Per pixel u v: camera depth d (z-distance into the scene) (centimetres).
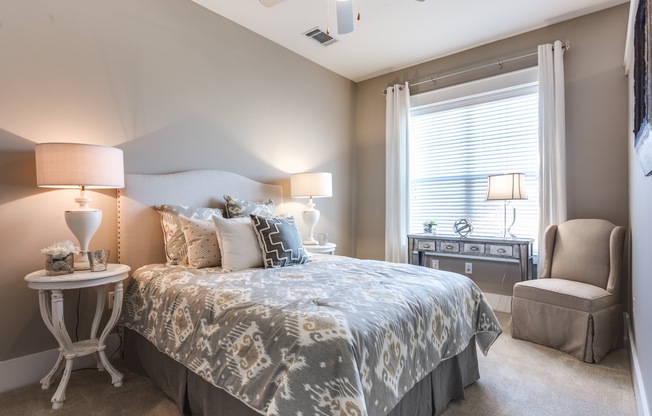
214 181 302
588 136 315
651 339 152
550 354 252
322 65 427
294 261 248
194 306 173
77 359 230
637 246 216
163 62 277
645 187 171
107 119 246
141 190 254
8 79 206
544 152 326
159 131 275
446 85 404
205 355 157
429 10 310
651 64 99
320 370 117
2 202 205
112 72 249
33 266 216
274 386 125
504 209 355
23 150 211
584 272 278
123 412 179
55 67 222
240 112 335
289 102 385
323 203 431
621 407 185
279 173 374
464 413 180
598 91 312
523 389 204
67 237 229
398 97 428
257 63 351
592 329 238
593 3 302
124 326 224
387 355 136
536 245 346
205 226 248
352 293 166
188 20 294
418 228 436
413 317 157
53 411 180
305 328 128
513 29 345
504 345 269
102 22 244
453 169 409
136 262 250
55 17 223
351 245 471
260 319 142
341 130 455
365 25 335
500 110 376
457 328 189
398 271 220
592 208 313
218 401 153
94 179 202
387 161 436
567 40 326
